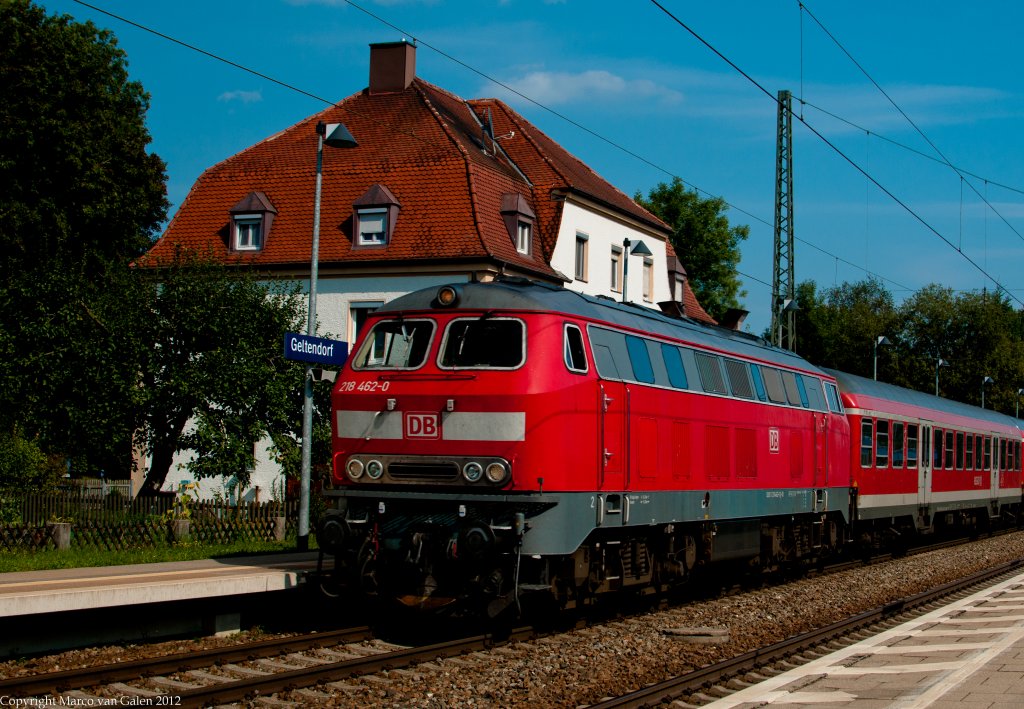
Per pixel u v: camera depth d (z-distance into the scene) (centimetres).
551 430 1242
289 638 1173
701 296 5972
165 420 2306
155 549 1902
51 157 3597
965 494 3091
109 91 4172
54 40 3622
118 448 2392
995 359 6072
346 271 3203
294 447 2327
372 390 1305
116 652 1146
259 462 3139
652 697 984
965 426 3123
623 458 1374
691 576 1777
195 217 3456
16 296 2286
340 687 983
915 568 2331
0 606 1057
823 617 1591
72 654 1123
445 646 1160
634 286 4050
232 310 2291
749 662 1159
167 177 4534
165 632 1252
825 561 2384
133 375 2225
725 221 5972
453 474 1255
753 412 1791
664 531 1513
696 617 1508
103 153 3747
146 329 2253
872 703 904
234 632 1304
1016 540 3291
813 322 8712
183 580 1250
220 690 908
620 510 1364
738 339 1880
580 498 1273
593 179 4212
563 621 1418
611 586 1399
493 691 1003
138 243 4000
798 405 2000
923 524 2773
